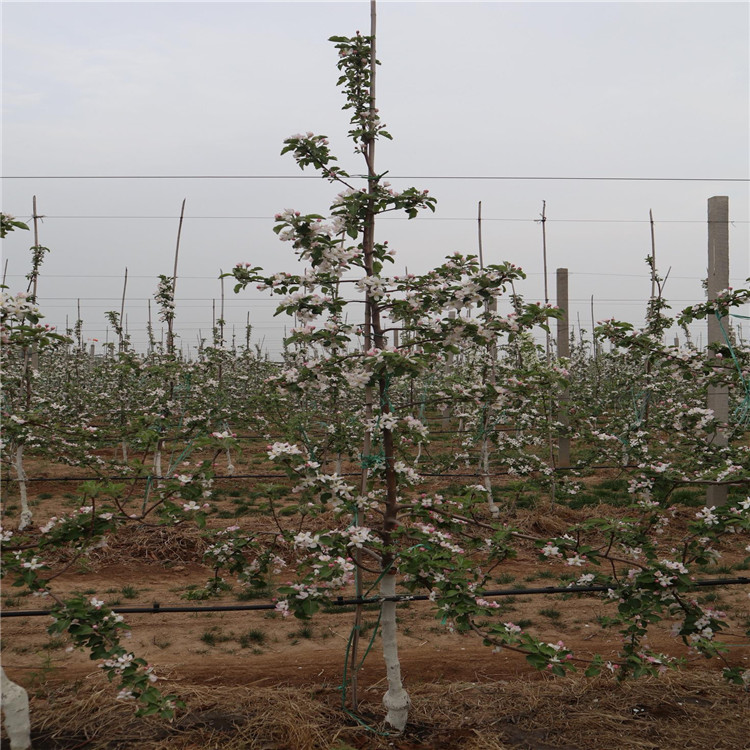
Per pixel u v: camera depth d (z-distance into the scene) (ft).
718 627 14.15
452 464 34.58
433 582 13.67
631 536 13.89
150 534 29.30
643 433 28.96
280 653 19.38
